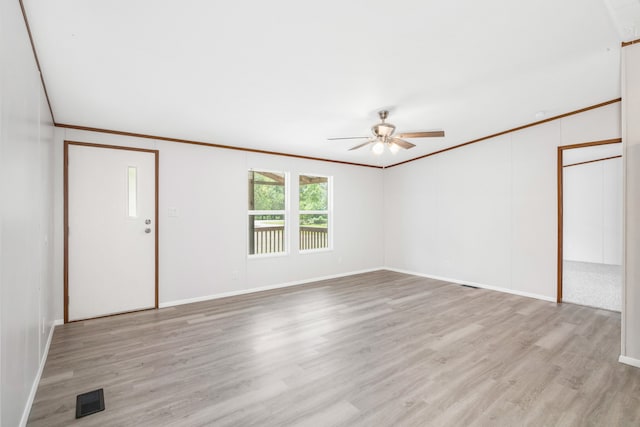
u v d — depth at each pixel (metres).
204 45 2.18
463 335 3.09
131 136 3.88
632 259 2.47
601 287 4.89
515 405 1.97
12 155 1.53
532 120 4.25
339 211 6.00
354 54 2.40
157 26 1.95
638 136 2.41
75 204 3.52
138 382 2.25
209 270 4.42
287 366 2.48
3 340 1.39
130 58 2.29
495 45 2.40
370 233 6.48
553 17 2.11
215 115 3.47
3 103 1.36
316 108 3.42
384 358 2.61
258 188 5.44
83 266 3.56
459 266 5.34
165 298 4.06
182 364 2.52
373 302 4.23
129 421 1.83
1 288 1.35
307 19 1.96
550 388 2.16
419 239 6.00
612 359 2.58
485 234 4.97
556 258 4.20
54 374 2.36
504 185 4.73
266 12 1.88
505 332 3.16
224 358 2.62
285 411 1.92
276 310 3.90
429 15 2.00
